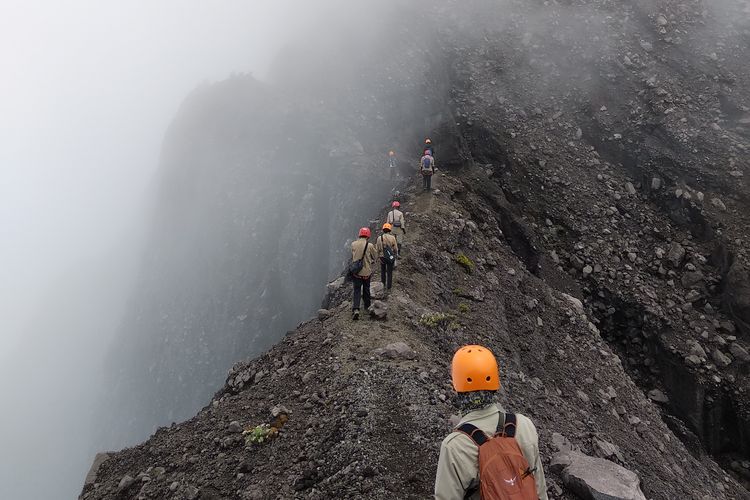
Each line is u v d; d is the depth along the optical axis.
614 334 22.33
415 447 6.93
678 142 26.69
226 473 7.40
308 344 10.95
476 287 16.73
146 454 8.83
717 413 19.62
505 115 30.67
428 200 20.73
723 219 23.66
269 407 8.90
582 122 30.06
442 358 10.83
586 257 23.91
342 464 6.75
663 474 12.73
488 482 2.72
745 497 16.77
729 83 28.73
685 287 22.61
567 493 6.91
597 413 15.12
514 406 10.68
